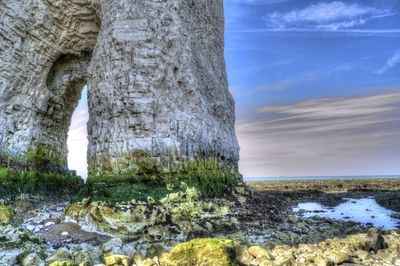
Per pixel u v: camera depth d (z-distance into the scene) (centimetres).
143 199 1597
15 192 1867
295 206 2722
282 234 1489
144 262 1013
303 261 1067
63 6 2052
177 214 1558
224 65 2625
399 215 2241
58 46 2144
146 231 1434
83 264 968
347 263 1079
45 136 2225
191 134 1847
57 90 2277
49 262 1013
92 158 1834
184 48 1948
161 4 1889
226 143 2253
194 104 1933
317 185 5403
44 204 1867
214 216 1653
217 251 955
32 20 1992
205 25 2347
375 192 3944
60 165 2375
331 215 2281
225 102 2438
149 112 1745
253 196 2217
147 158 1712
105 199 1582
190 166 1800
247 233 1514
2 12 1878
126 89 1758
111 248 1160
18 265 1024
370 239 1245
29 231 1345
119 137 1741
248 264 1031
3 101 1905
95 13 2109
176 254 966
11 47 1920
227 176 2108
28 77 2033
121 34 1808
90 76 1914
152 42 1812
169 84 1830
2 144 1886
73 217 1520
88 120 1912
